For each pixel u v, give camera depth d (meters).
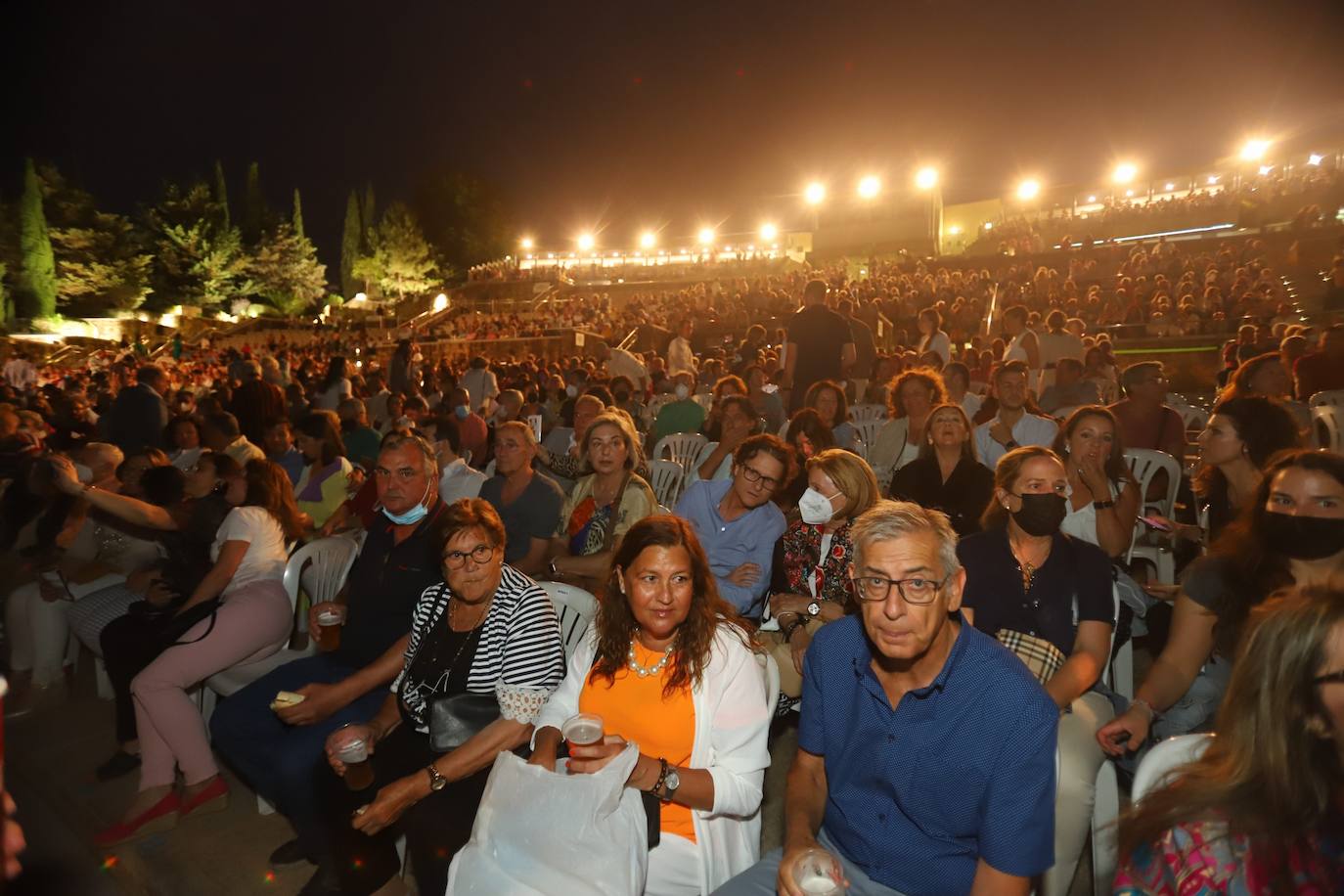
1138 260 26.70
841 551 3.70
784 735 4.19
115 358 38.59
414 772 2.99
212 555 4.28
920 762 2.04
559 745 2.76
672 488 6.79
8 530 5.67
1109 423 4.09
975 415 6.79
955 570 1.98
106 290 50.31
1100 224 41.03
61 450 9.00
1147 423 5.96
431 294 61.47
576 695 2.70
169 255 56.38
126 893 3.22
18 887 3.26
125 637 4.07
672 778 2.34
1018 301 24.09
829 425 6.63
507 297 55.41
